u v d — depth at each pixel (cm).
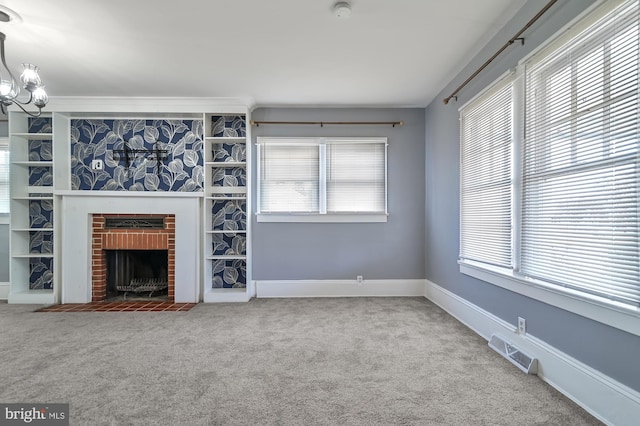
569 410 164
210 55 276
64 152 398
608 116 151
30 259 407
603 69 154
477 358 227
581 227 166
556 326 186
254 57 280
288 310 346
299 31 240
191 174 412
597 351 159
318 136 411
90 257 386
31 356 230
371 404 171
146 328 291
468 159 293
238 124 412
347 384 191
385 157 411
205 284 386
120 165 411
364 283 411
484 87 264
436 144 375
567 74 176
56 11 212
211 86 344
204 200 387
